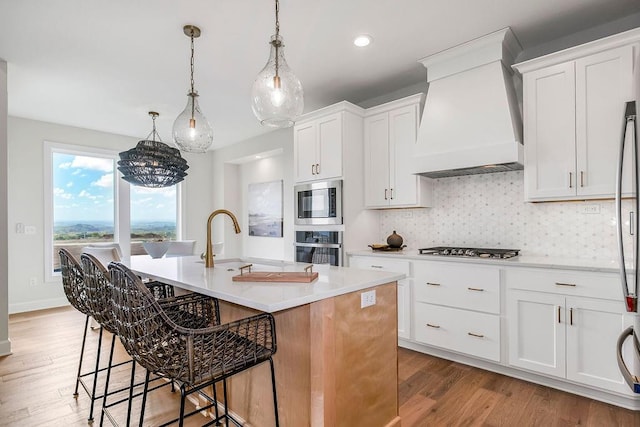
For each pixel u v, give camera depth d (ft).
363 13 7.73
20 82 11.19
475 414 6.72
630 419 6.48
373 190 11.87
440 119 9.65
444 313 9.18
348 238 11.49
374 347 5.59
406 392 7.57
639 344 3.94
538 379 7.90
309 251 12.41
